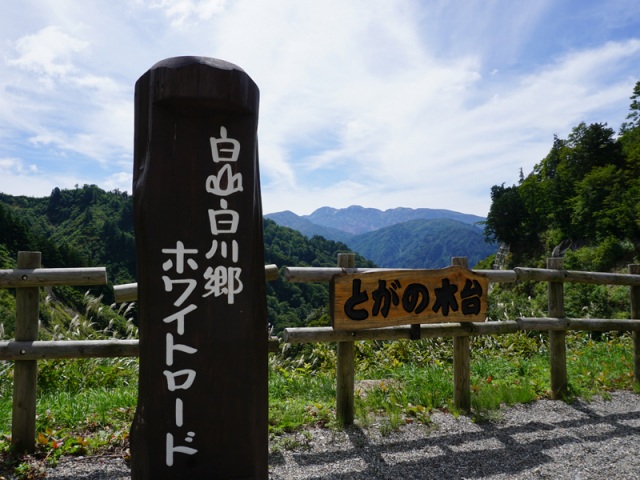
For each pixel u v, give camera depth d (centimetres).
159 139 221
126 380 508
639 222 3102
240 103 224
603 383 520
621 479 296
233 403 227
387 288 384
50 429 337
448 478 297
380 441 355
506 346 708
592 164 4341
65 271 321
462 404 422
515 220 5097
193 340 223
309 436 359
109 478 284
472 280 418
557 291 482
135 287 341
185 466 221
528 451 341
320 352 632
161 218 221
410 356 652
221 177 227
